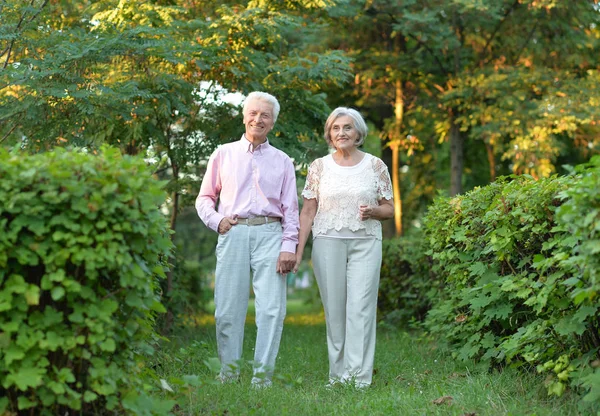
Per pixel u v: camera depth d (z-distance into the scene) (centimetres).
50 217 287
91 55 549
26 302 283
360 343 469
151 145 725
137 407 310
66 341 288
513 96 1124
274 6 766
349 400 404
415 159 1427
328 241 475
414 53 1180
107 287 311
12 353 278
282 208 474
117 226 289
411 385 445
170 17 662
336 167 484
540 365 375
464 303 496
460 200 519
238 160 468
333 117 483
